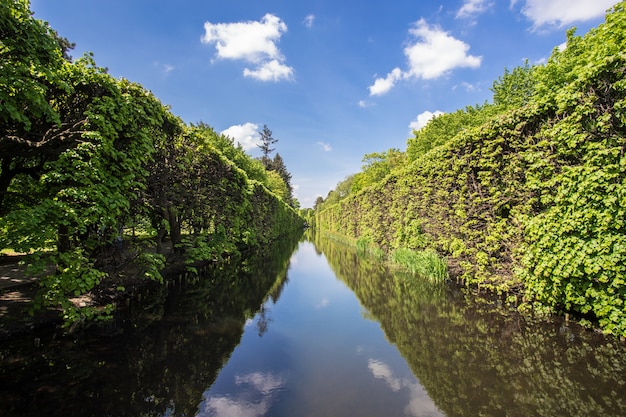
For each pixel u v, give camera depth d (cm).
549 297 476
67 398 292
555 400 283
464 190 703
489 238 618
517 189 553
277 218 2700
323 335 472
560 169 458
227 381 335
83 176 447
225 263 1182
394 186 1307
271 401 296
